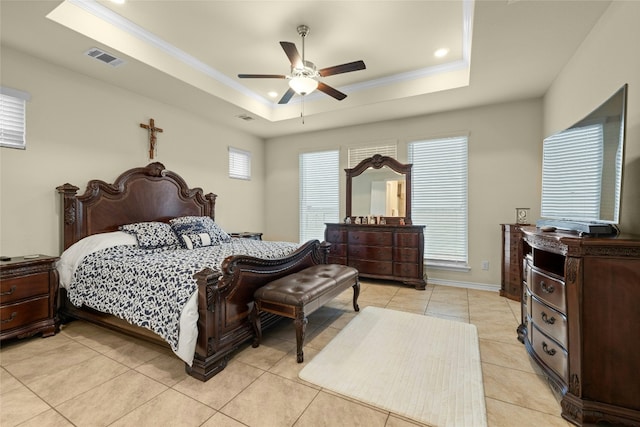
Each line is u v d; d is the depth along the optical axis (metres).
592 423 1.54
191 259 2.58
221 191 5.09
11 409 1.69
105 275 2.58
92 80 3.35
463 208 4.36
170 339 2.00
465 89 3.61
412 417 1.65
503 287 3.85
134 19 2.76
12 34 2.52
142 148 3.87
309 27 2.85
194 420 1.61
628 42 1.91
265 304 2.40
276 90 4.43
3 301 2.39
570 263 1.60
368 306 3.49
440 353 2.35
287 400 1.79
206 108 4.33
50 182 3.03
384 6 2.55
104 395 1.82
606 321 1.51
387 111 4.41
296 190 5.79
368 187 4.89
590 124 1.91
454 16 2.68
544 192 2.54
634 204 1.86
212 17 2.72
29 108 2.88
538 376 2.04
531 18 2.27
